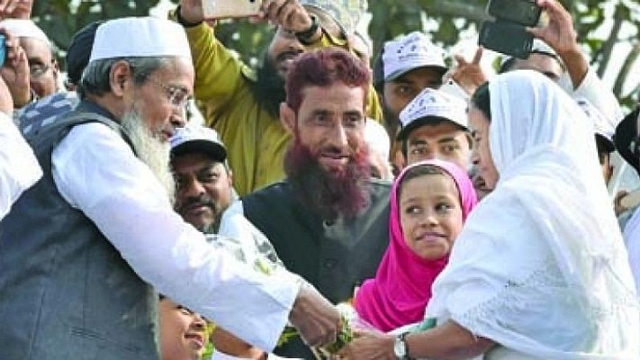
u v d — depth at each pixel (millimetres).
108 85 8227
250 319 8086
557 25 9859
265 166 9945
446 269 8133
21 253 7953
